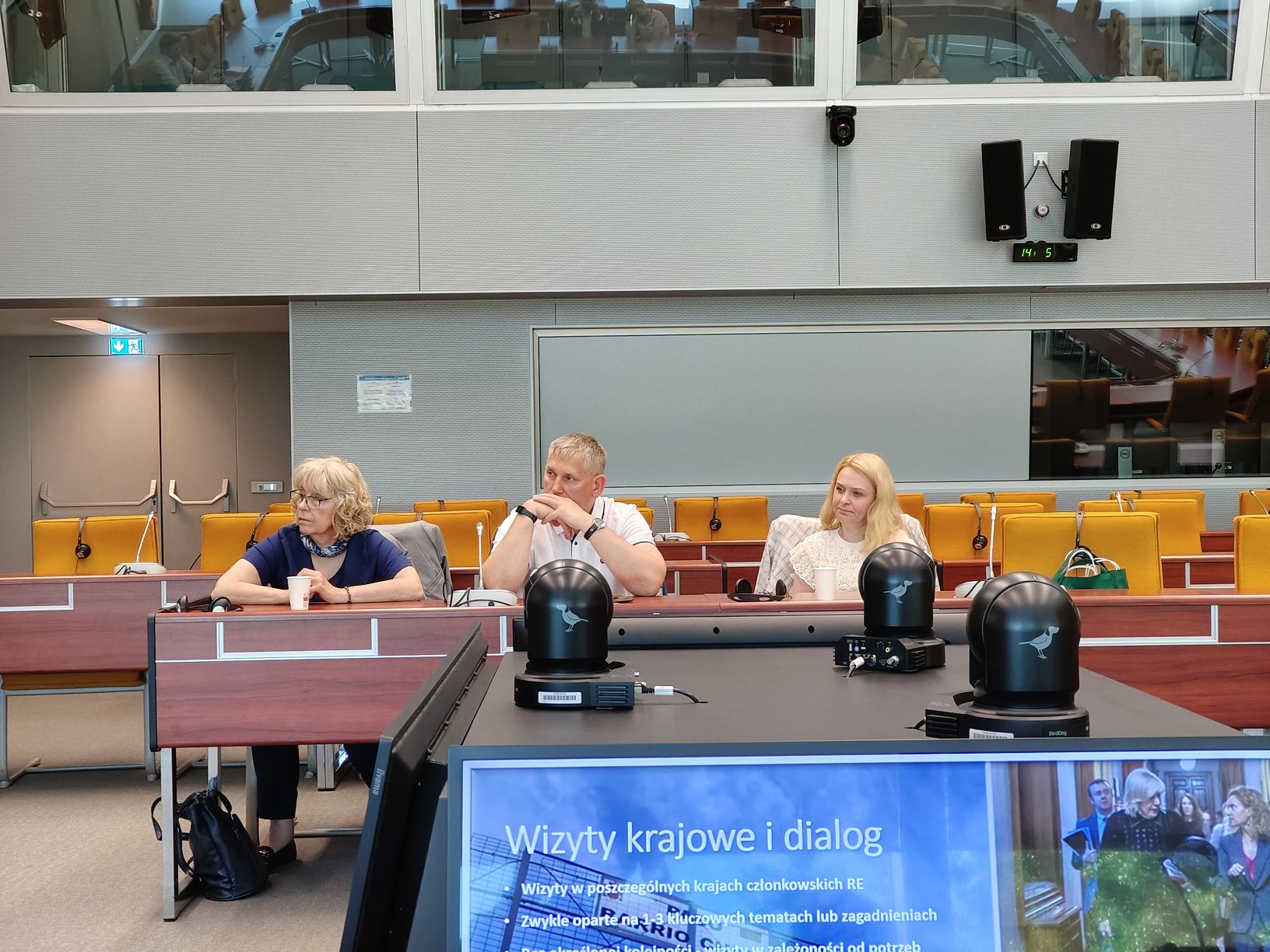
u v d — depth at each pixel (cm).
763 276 775
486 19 757
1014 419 821
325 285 766
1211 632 296
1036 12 768
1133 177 780
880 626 149
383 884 90
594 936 86
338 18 753
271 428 1080
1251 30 763
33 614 447
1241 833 88
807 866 87
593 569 129
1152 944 86
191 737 302
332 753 444
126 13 742
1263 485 826
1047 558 413
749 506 738
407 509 797
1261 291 815
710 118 768
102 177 754
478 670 149
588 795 87
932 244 776
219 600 314
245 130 759
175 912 309
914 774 88
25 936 297
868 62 769
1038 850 87
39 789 454
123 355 1074
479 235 770
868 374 816
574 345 806
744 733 103
